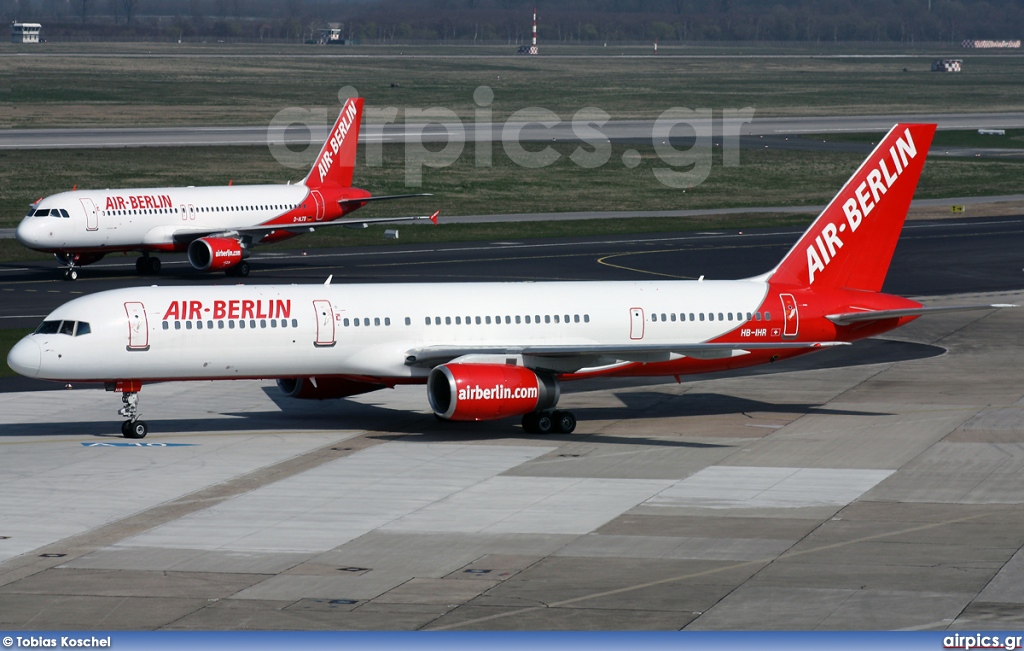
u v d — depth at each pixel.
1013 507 132.38
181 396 193.62
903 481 143.12
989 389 196.38
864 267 185.75
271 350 163.25
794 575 111.38
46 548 120.12
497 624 99.75
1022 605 103.38
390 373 168.00
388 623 100.00
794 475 146.50
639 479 145.25
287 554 118.12
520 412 163.38
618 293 177.38
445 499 137.12
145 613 102.50
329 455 157.12
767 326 179.50
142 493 139.50
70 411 181.88
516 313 172.12
